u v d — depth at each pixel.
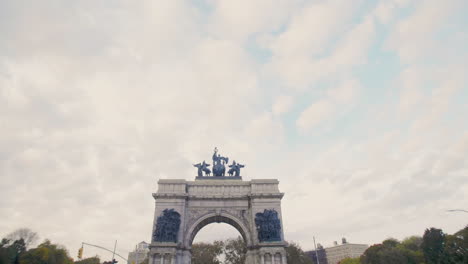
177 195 67.56
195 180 73.81
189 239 66.00
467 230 90.56
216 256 128.12
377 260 120.81
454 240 93.31
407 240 145.50
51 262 108.88
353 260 158.50
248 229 67.00
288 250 114.50
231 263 123.44
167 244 61.09
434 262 97.94
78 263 149.50
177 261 61.78
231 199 70.12
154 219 65.12
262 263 60.88
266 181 71.06
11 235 109.00
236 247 122.75
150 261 60.09
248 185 71.94
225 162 79.50
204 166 77.44
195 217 68.00
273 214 65.56
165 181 70.25
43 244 118.31
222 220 70.50
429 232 102.38
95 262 153.75
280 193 68.31
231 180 73.38
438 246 98.00
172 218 64.06
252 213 66.94
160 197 67.62
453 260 86.88
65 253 128.62
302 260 117.50
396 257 112.56
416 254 114.44
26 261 97.88
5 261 91.75
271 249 61.84
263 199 68.31
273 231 63.47
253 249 64.19
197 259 123.62
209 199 69.81
